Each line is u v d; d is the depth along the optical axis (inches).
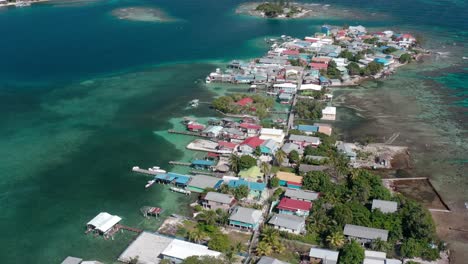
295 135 5649.6
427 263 3577.8
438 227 4082.2
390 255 3681.1
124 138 6003.9
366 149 5565.9
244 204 4436.5
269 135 5713.6
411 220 3791.8
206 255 3523.6
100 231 4074.8
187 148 5654.5
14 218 4360.2
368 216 4005.9
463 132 5979.3
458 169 5088.6
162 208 4453.7
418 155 5413.4
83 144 5866.1
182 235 4001.0
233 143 5610.2
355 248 3538.4
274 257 3673.7
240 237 3959.2
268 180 4810.5
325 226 3961.6
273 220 4020.7
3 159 5516.7
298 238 3868.1
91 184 4921.3
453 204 4436.5
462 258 3651.6
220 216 4160.9
